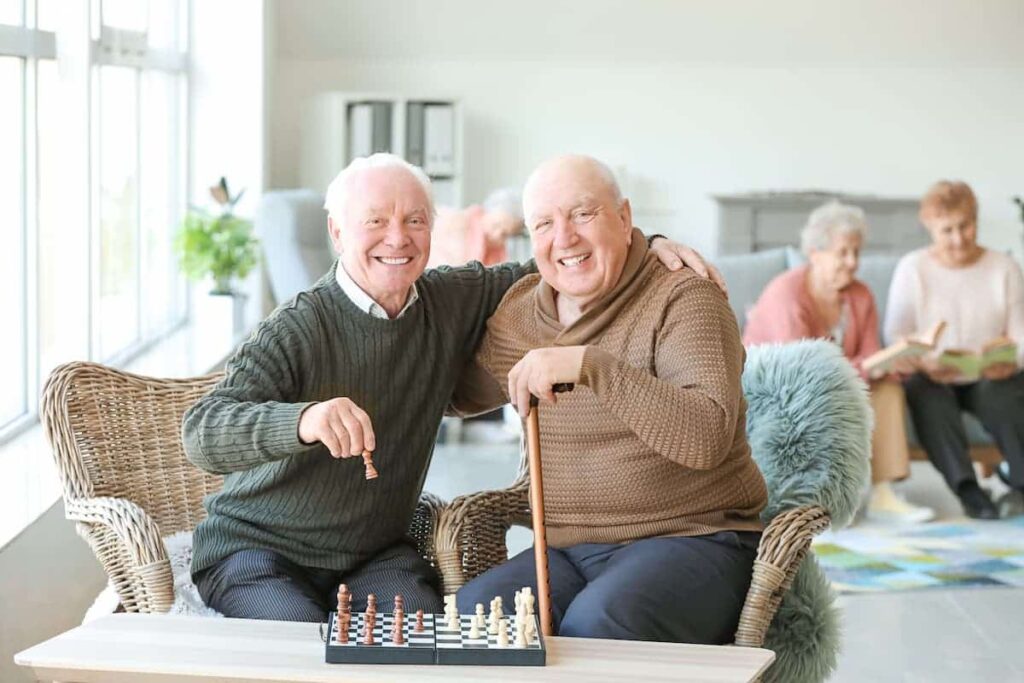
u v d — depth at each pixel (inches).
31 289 157.4
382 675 70.6
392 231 95.3
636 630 89.0
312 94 331.6
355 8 319.6
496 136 339.0
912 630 153.4
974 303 203.8
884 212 330.0
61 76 160.4
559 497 100.0
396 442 99.6
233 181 267.1
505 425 259.6
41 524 117.3
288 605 92.7
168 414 111.3
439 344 101.3
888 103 340.2
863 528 195.2
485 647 73.1
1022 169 342.0
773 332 191.9
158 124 239.0
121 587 99.0
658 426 88.8
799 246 333.1
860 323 196.2
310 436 83.3
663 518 97.7
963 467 200.2
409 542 105.9
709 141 341.4
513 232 229.3
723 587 94.7
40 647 74.0
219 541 99.0
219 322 240.8
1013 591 167.2
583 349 88.1
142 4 218.7
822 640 105.7
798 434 110.1
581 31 328.2
